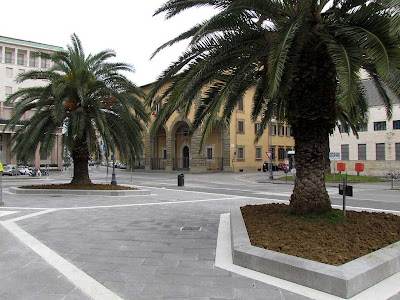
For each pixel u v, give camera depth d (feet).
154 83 23.04
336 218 19.80
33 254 16.89
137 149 52.42
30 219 26.94
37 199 40.68
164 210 32.14
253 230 17.87
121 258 16.16
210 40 20.08
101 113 45.68
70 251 17.44
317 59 19.61
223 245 18.51
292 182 81.35
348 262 12.67
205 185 74.43
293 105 20.49
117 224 24.86
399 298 11.03
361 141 102.94
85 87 44.37
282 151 159.94
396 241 15.85
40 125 43.75
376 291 11.52
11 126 49.21
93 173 141.59
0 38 149.89
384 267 12.62
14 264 15.26
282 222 19.25
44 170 120.57
